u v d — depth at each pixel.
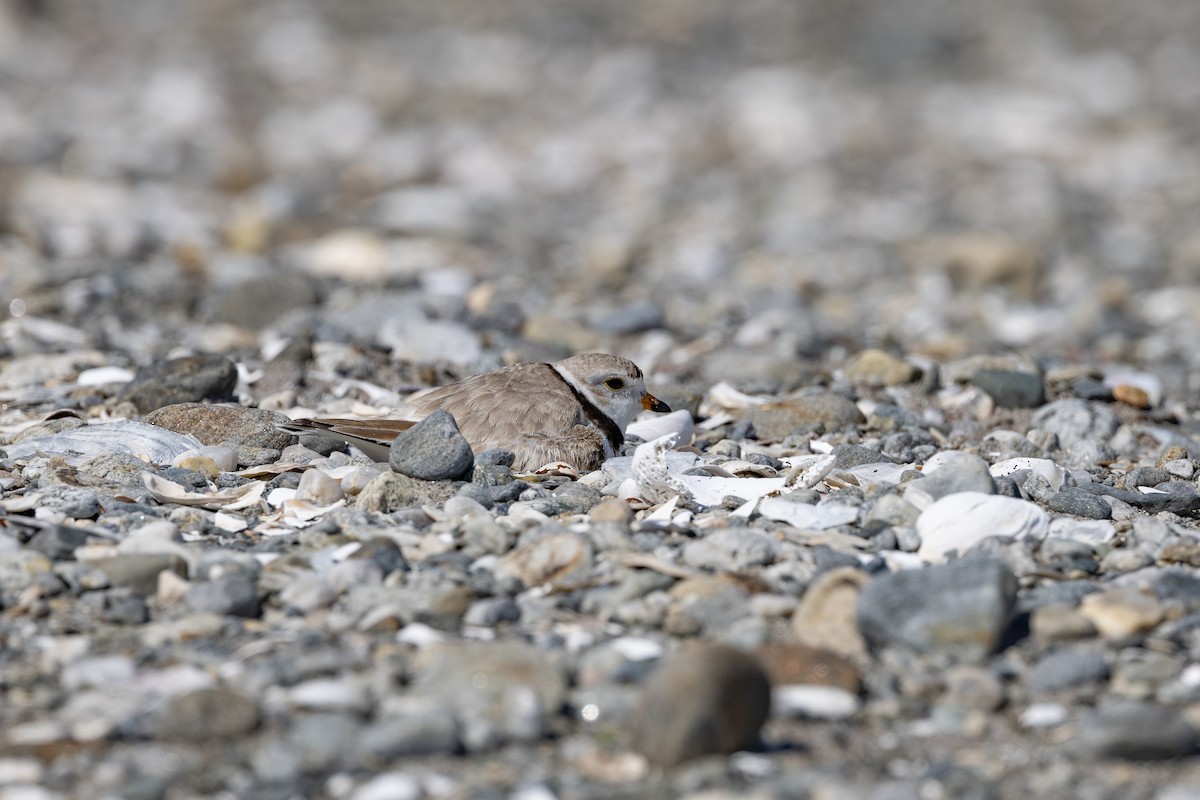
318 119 35.59
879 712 6.07
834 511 8.51
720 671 5.59
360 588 7.10
